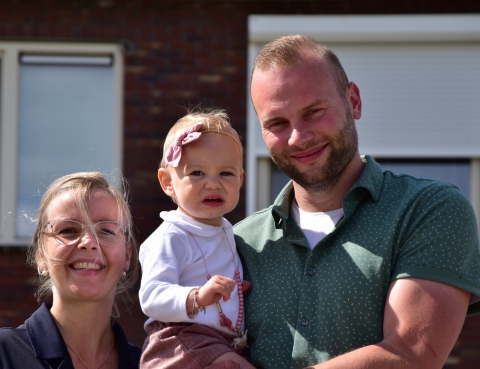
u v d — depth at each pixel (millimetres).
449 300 2416
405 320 2396
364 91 6449
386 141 6410
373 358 2348
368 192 2684
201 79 6473
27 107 6652
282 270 2734
